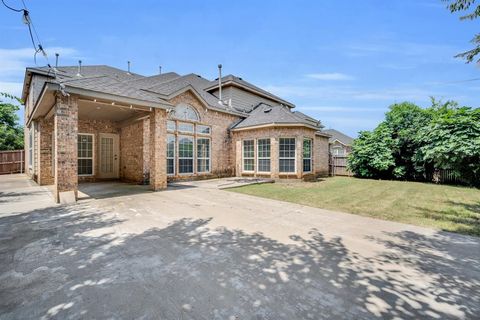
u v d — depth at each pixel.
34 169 12.55
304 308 2.28
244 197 8.27
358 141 17.69
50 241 3.98
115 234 4.36
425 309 2.29
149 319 2.10
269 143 14.04
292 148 13.73
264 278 2.84
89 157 12.44
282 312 2.21
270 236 4.33
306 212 6.21
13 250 3.61
